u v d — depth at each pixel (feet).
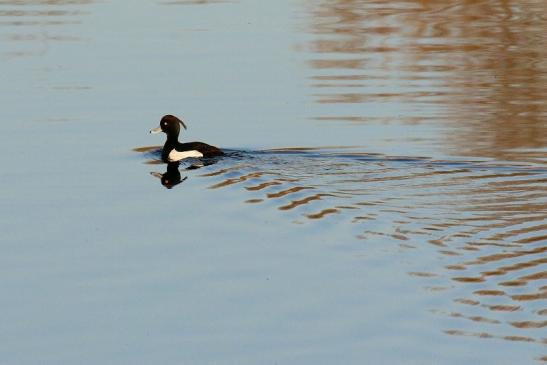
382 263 49.49
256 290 47.26
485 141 68.80
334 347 41.68
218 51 93.91
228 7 112.98
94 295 47.29
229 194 60.39
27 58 91.91
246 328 43.62
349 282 47.57
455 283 46.65
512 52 92.94
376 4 115.24
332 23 104.99
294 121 74.90
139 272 49.78
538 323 42.52
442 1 115.65
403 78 84.99
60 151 69.10
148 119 75.87
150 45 96.22
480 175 62.28
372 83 84.07
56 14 110.42
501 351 40.63
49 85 84.02
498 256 49.55
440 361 40.19
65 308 46.03
